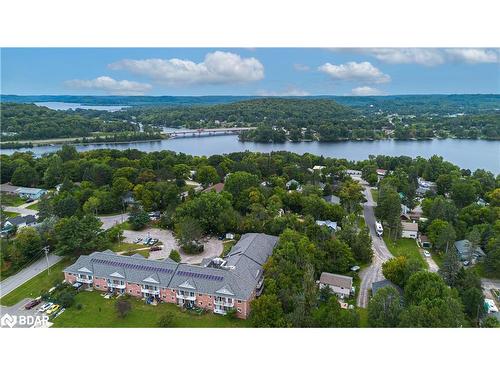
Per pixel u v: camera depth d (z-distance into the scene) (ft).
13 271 304.50
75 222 321.11
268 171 604.08
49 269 307.78
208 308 254.06
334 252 301.63
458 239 360.28
